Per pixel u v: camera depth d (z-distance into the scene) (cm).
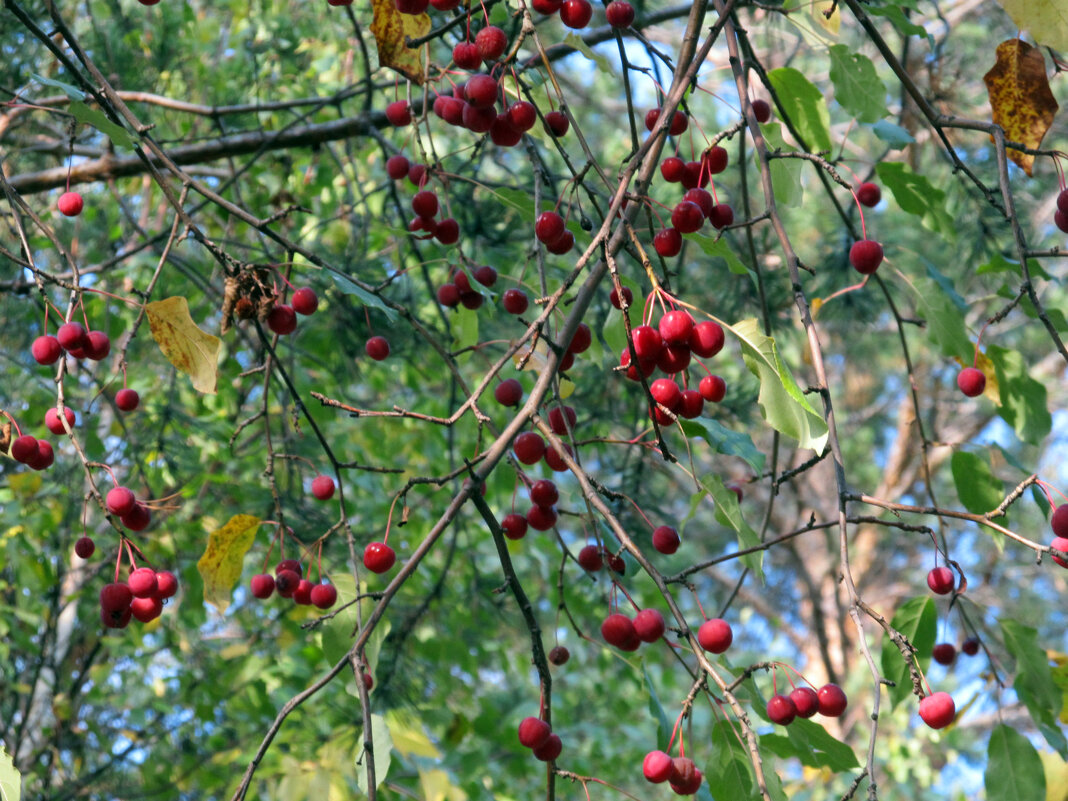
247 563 525
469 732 543
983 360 282
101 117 210
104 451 431
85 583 492
